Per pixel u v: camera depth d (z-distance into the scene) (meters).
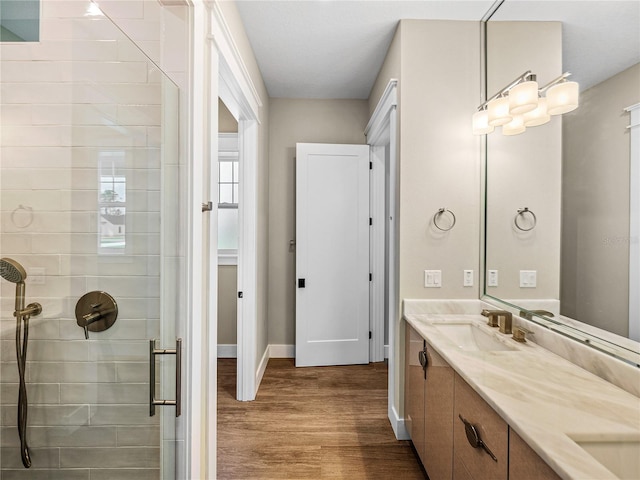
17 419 1.06
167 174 1.19
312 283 3.25
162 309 1.17
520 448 0.91
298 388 2.79
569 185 1.41
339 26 2.21
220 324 3.54
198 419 1.32
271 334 3.49
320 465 1.86
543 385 1.13
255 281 2.63
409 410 2.02
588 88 1.29
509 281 1.84
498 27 1.95
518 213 1.77
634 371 1.06
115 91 1.11
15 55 1.04
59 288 1.07
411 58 2.10
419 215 2.11
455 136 2.11
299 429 2.20
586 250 1.31
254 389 2.62
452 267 2.12
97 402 1.11
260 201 2.87
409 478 1.76
